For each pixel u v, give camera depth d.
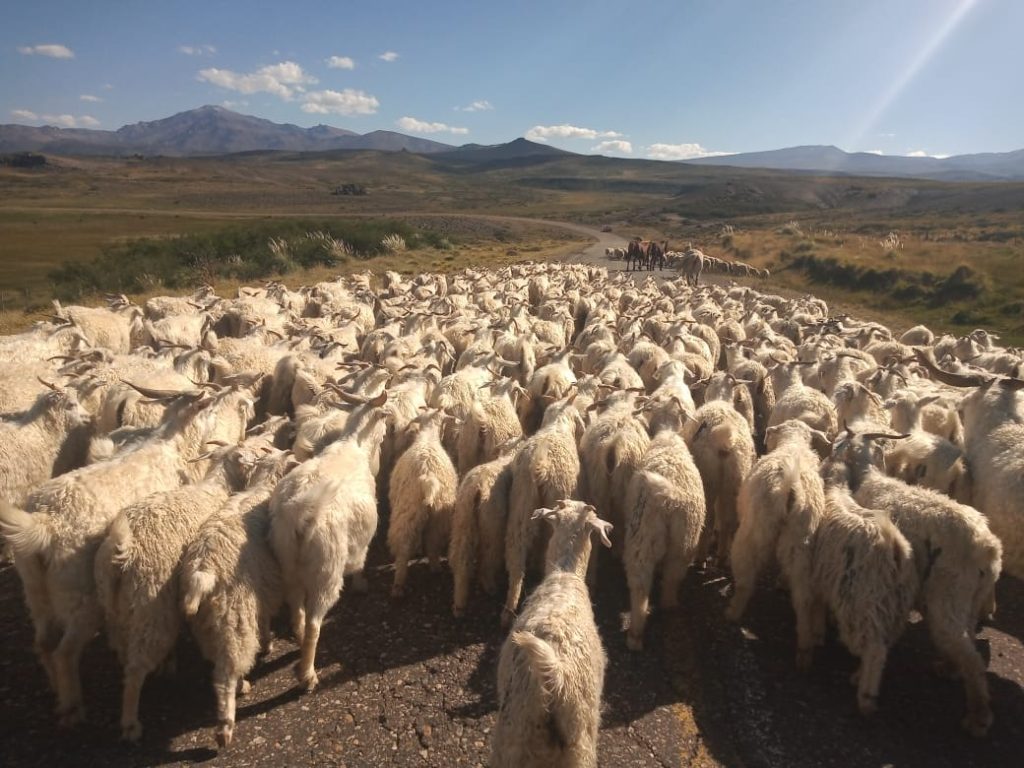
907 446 2.84
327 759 1.78
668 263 16.33
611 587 2.66
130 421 3.03
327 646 2.23
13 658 2.12
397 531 2.53
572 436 2.79
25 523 1.82
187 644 2.26
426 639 2.29
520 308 6.19
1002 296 9.60
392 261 13.94
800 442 2.69
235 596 1.85
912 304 10.34
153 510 1.91
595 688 1.60
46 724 1.86
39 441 2.67
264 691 2.02
